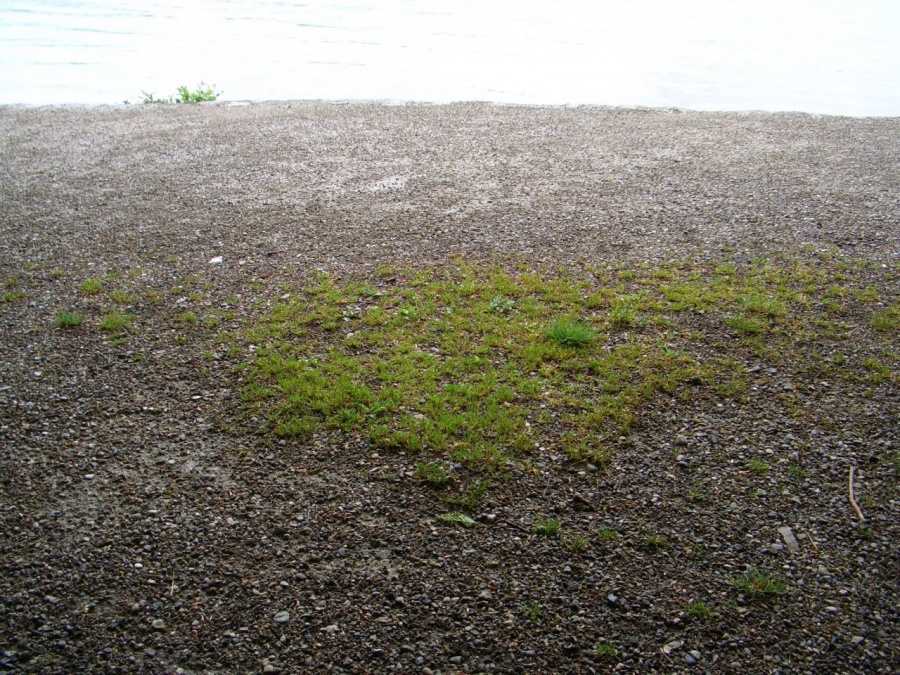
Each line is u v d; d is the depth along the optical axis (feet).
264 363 16.92
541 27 79.82
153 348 17.74
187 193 29.19
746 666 9.78
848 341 17.89
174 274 21.83
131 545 11.78
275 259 22.81
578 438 14.29
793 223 25.61
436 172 31.68
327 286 20.83
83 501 12.73
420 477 13.28
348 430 14.55
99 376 16.55
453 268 22.06
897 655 9.91
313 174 31.45
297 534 12.01
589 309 19.53
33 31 73.97
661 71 58.34
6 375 16.56
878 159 33.60
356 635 10.21
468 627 10.36
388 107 44.93
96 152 35.29
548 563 11.46
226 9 89.86
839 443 14.24
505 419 14.75
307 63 59.98
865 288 20.59
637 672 9.70
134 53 64.03
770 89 52.60
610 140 37.17
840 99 49.47
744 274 21.56
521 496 12.87
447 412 15.05
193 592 10.90
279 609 10.62
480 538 11.96
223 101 47.19
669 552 11.67
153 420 14.99
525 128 39.63
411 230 25.08
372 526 12.19
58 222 26.20
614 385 16.03
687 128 39.78
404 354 17.33
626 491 12.98
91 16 83.76
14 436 14.43
